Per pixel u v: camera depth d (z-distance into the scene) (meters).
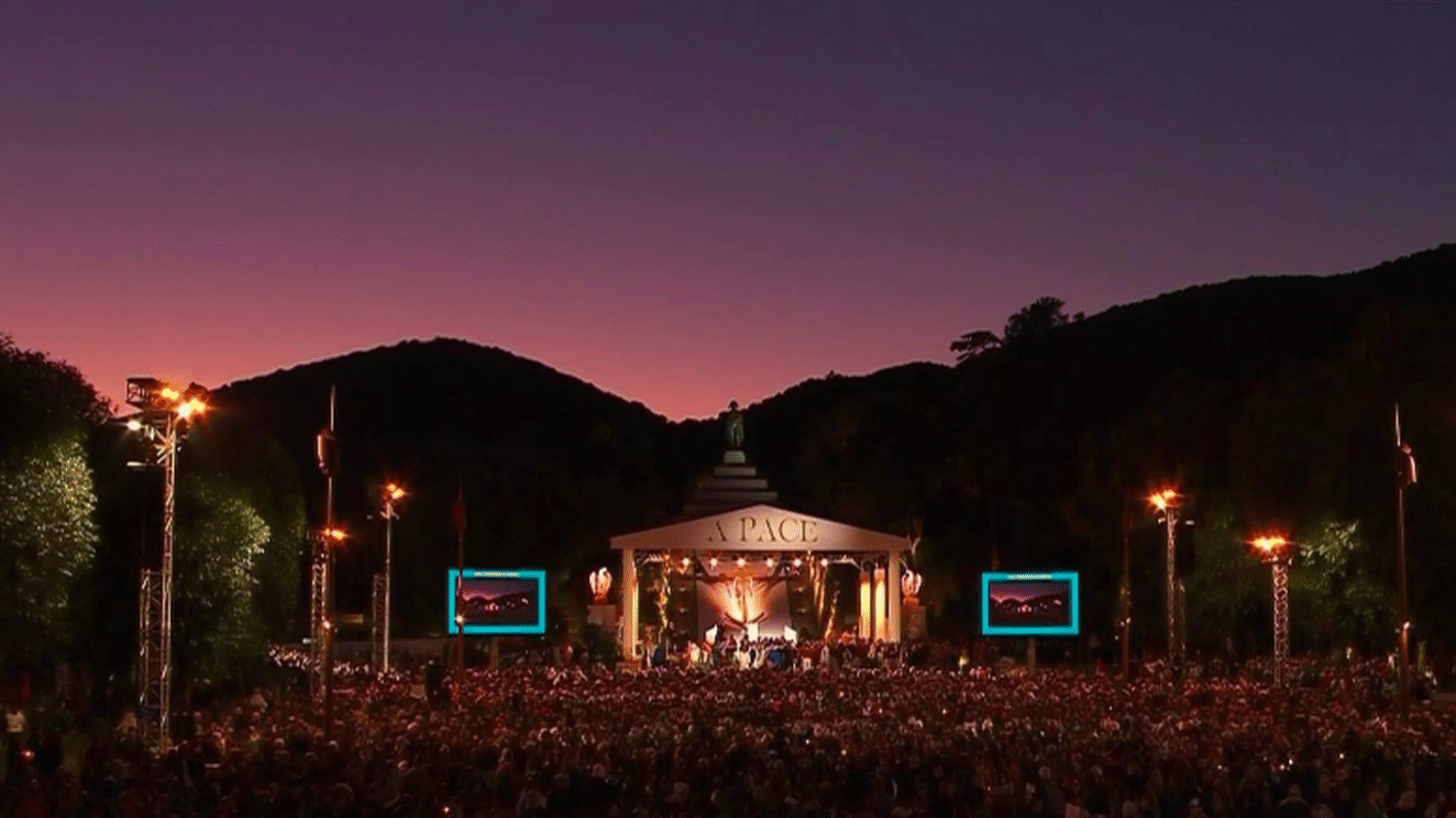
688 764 31.84
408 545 118.94
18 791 24.39
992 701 53.59
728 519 101.56
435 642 105.19
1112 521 100.88
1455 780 30.11
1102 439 110.06
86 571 56.78
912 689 60.97
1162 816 27.31
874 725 43.75
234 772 29.08
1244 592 85.50
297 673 75.50
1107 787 27.84
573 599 114.62
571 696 55.50
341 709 50.97
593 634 99.31
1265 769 29.11
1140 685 63.66
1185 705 52.53
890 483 132.75
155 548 62.09
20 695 51.56
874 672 75.12
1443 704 61.22
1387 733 41.25
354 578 119.38
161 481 62.59
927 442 143.38
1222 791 27.94
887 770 29.08
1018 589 88.88
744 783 28.08
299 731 39.25
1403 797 26.03
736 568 110.38
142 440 56.28
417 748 35.25
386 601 78.62
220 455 70.00
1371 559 77.06
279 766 29.66
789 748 35.16
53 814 25.05
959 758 32.41
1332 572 78.75
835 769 30.89
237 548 63.75
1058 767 31.17
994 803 26.44
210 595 63.09
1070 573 88.12
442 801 28.20
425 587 117.81
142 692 44.44
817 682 64.38
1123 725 43.19
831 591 116.25
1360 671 67.88
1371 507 77.38
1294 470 84.50
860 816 24.16
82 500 53.28
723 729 41.22
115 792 27.84
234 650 63.75
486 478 138.62
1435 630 76.31
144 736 41.44
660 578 107.50
